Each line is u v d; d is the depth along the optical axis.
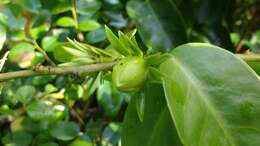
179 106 0.30
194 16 0.59
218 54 0.31
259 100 0.30
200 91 0.31
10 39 0.47
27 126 0.47
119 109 0.49
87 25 0.47
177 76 0.31
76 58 0.33
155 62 0.31
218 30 0.60
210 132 0.30
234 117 0.30
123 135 0.37
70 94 0.46
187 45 0.32
